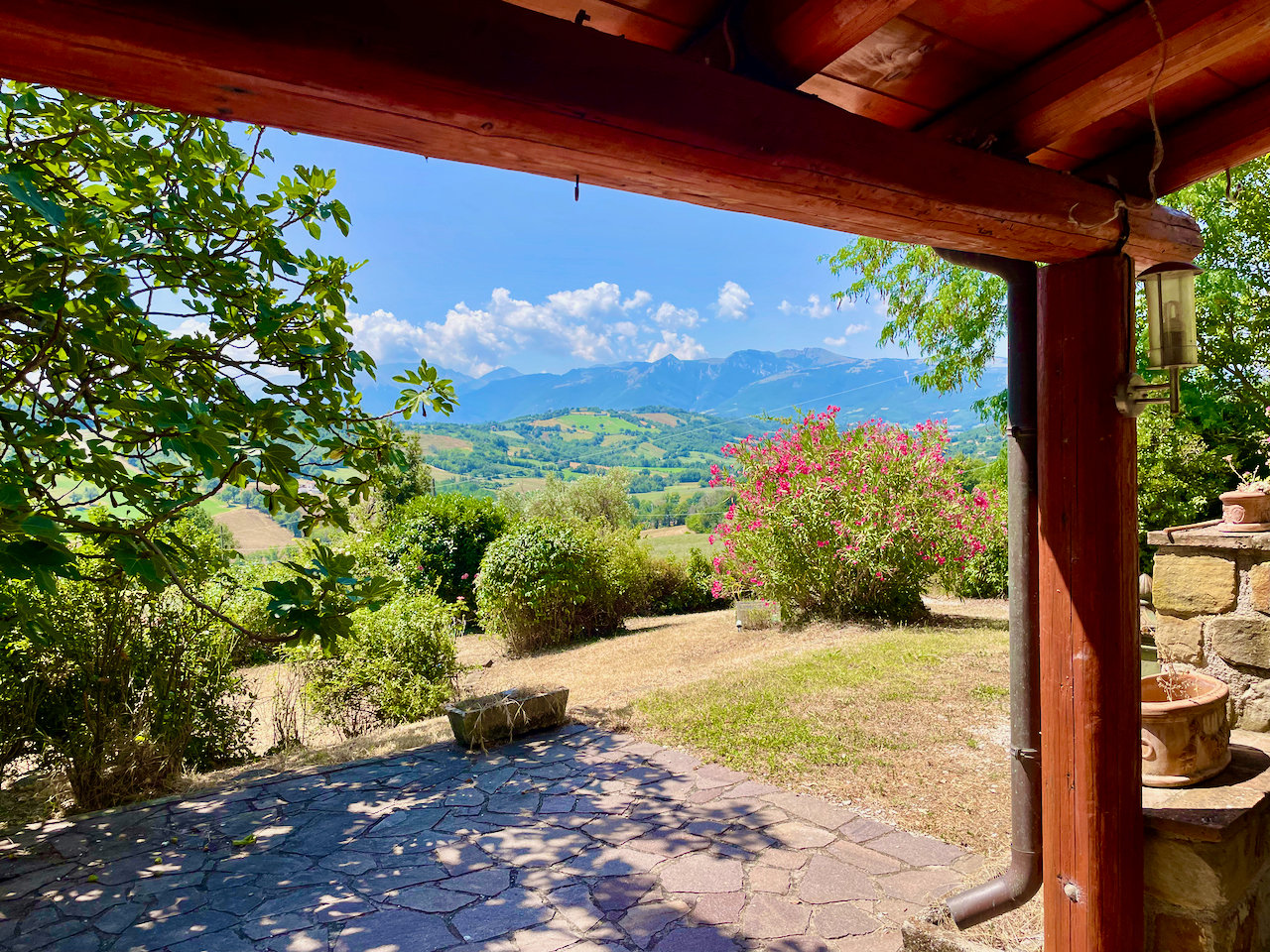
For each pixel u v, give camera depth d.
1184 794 1.94
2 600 2.76
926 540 8.09
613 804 3.89
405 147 1.07
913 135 1.48
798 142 1.30
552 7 1.30
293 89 0.89
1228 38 1.42
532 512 20.89
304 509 2.96
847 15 1.24
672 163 1.18
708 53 1.37
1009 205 1.64
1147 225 1.98
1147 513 8.32
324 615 2.46
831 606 8.56
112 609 4.84
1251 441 8.06
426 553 11.87
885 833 3.38
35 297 2.18
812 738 4.63
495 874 3.22
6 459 2.64
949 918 2.34
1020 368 2.12
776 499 8.55
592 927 2.75
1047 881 1.97
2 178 1.83
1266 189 7.66
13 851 3.74
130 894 3.21
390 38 0.91
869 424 8.60
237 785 4.64
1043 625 1.98
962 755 4.24
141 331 2.67
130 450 2.69
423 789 4.32
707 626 9.67
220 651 5.49
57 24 0.75
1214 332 7.86
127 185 2.75
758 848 3.30
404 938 2.74
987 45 1.54
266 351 2.92
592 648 9.24
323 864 3.42
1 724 4.55
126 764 4.64
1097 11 1.46
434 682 6.61
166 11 0.79
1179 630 2.63
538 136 1.06
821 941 2.59
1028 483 2.13
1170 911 1.84
